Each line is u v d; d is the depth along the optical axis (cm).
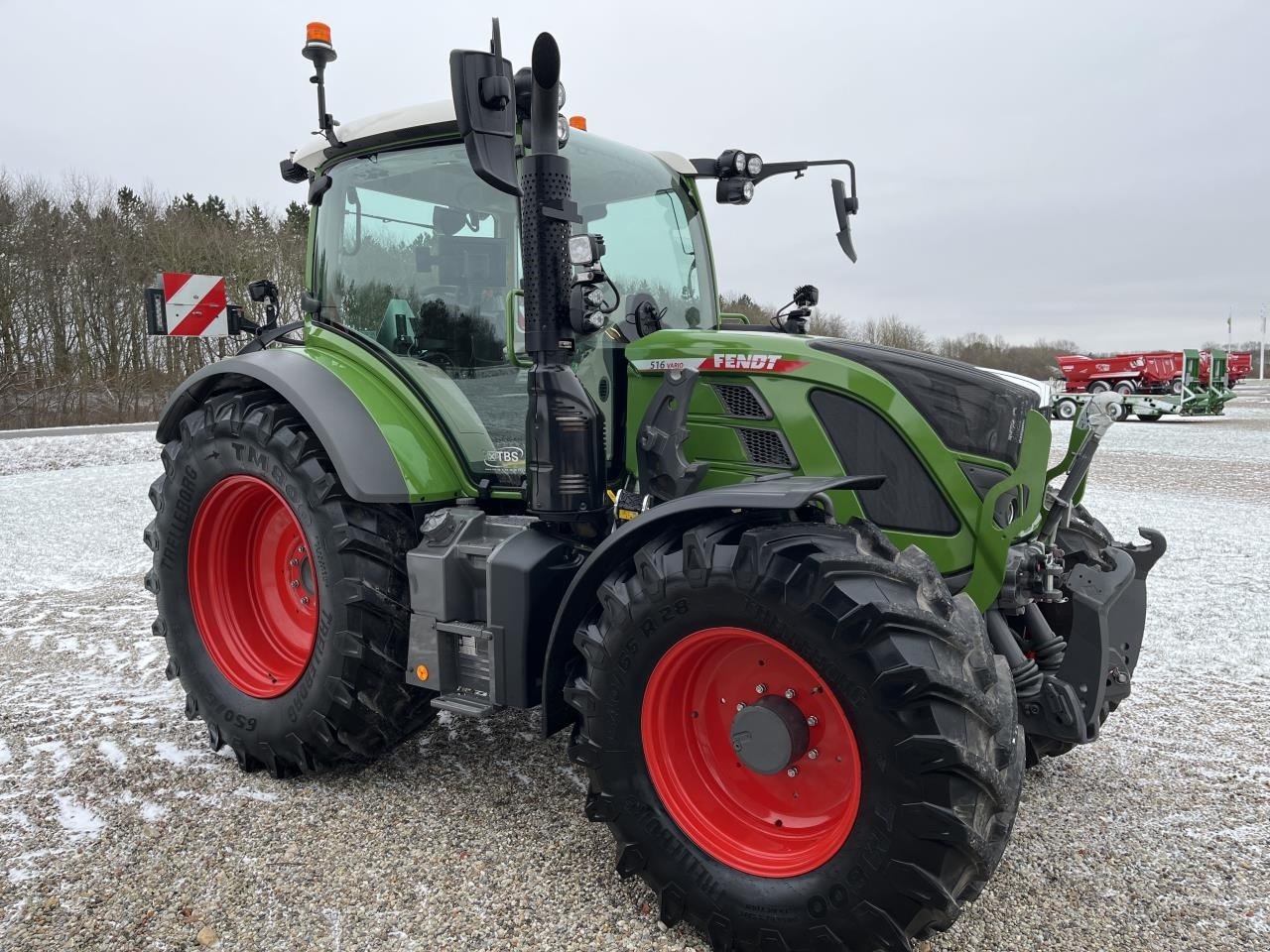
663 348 277
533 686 261
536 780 306
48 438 1304
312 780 307
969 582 254
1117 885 243
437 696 311
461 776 310
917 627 197
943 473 248
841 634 196
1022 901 235
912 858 191
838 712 207
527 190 250
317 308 343
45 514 819
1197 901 235
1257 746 335
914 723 191
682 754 234
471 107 220
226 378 349
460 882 243
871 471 253
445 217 304
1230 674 412
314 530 292
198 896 235
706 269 359
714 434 271
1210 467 1259
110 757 323
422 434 307
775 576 203
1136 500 955
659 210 335
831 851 204
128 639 462
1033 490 266
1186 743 338
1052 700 261
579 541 275
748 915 210
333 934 219
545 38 230
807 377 257
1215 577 607
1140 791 299
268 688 315
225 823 275
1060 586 285
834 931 200
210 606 336
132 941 216
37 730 346
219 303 595
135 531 748
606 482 281
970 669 204
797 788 225
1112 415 262
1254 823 277
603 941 218
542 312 254
